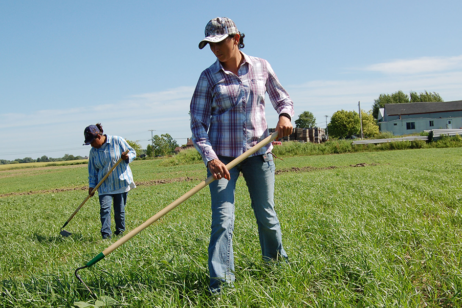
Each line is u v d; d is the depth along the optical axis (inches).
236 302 102.3
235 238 167.0
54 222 311.6
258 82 127.0
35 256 195.5
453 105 2824.8
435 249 136.9
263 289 107.1
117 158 240.2
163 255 150.6
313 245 156.0
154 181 769.6
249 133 125.3
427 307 101.7
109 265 142.4
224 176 114.1
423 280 119.4
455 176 399.2
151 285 118.5
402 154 1118.4
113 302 106.2
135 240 183.0
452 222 184.7
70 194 628.1
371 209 227.0
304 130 2252.7
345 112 2977.4
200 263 135.6
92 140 232.1
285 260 129.3
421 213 212.2
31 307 114.5
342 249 140.6
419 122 2815.0
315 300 101.3
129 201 412.2
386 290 103.7
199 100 126.0
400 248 140.9
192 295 111.9
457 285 107.0
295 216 223.8
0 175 2399.1
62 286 123.6
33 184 1123.3
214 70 124.7
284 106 130.3
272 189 128.3
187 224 216.8
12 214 396.8
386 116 3100.4
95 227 271.9
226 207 120.0
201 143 120.6
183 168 1246.9
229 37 119.3
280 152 1518.2
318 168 782.5
